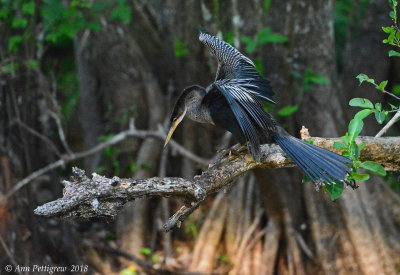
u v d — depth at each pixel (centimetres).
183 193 520
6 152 1123
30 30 1191
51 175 1270
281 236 1212
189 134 1312
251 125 568
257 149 566
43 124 1280
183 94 708
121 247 1230
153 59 1346
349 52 1531
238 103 573
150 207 1305
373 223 1184
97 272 1191
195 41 1253
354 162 546
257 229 1230
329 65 1258
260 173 1105
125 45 1330
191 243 1270
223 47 721
